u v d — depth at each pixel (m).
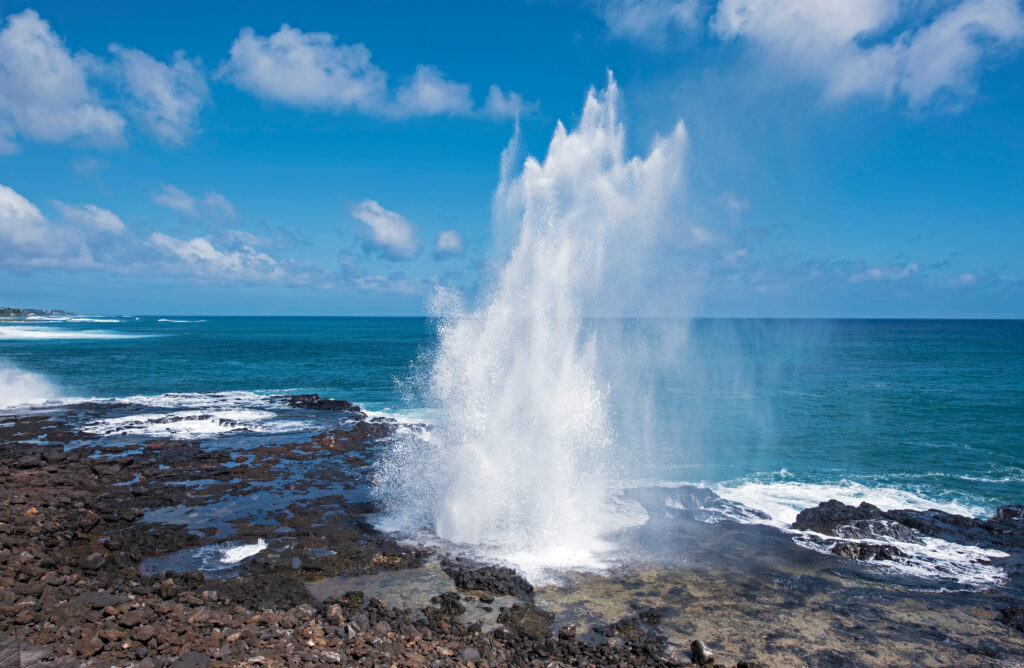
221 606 8.62
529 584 9.93
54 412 24.73
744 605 9.53
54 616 7.39
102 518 12.29
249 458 17.55
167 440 19.64
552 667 7.47
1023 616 9.26
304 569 10.34
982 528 13.02
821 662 8.00
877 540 12.26
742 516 13.68
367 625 8.29
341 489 14.77
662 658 7.96
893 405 29.03
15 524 11.41
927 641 8.60
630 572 10.58
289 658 6.96
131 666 6.38
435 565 10.66
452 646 7.84
